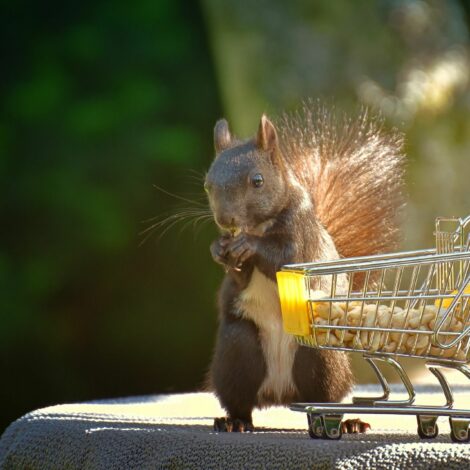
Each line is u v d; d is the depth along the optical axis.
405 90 14.05
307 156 7.19
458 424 5.06
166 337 20.44
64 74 21.08
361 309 5.08
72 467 5.68
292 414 6.86
